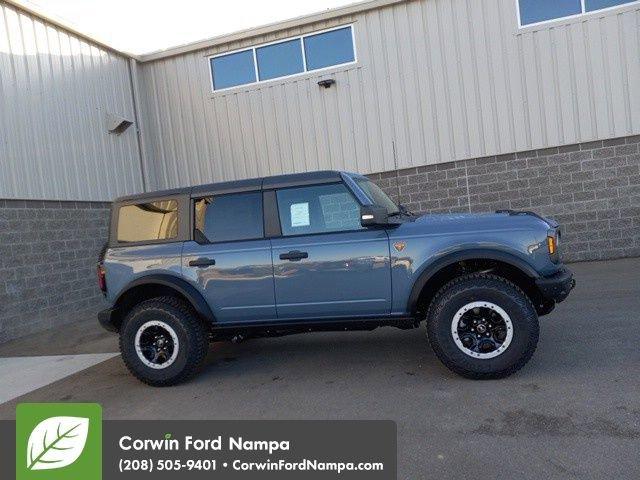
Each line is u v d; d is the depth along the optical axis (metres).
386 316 4.41
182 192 4.88
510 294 4.05
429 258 4.23
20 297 7.96
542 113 9.55
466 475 2.86
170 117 11.75
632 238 9.36
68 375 5.54
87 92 10.01
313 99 10.73
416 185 10.25
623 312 5.85
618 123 9.23
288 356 5.46
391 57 10.20
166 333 4.75
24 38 8.53
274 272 4.52
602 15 9.15
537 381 4.09
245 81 11.20
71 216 9.26
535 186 9.71
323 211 4.54
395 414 3.73
